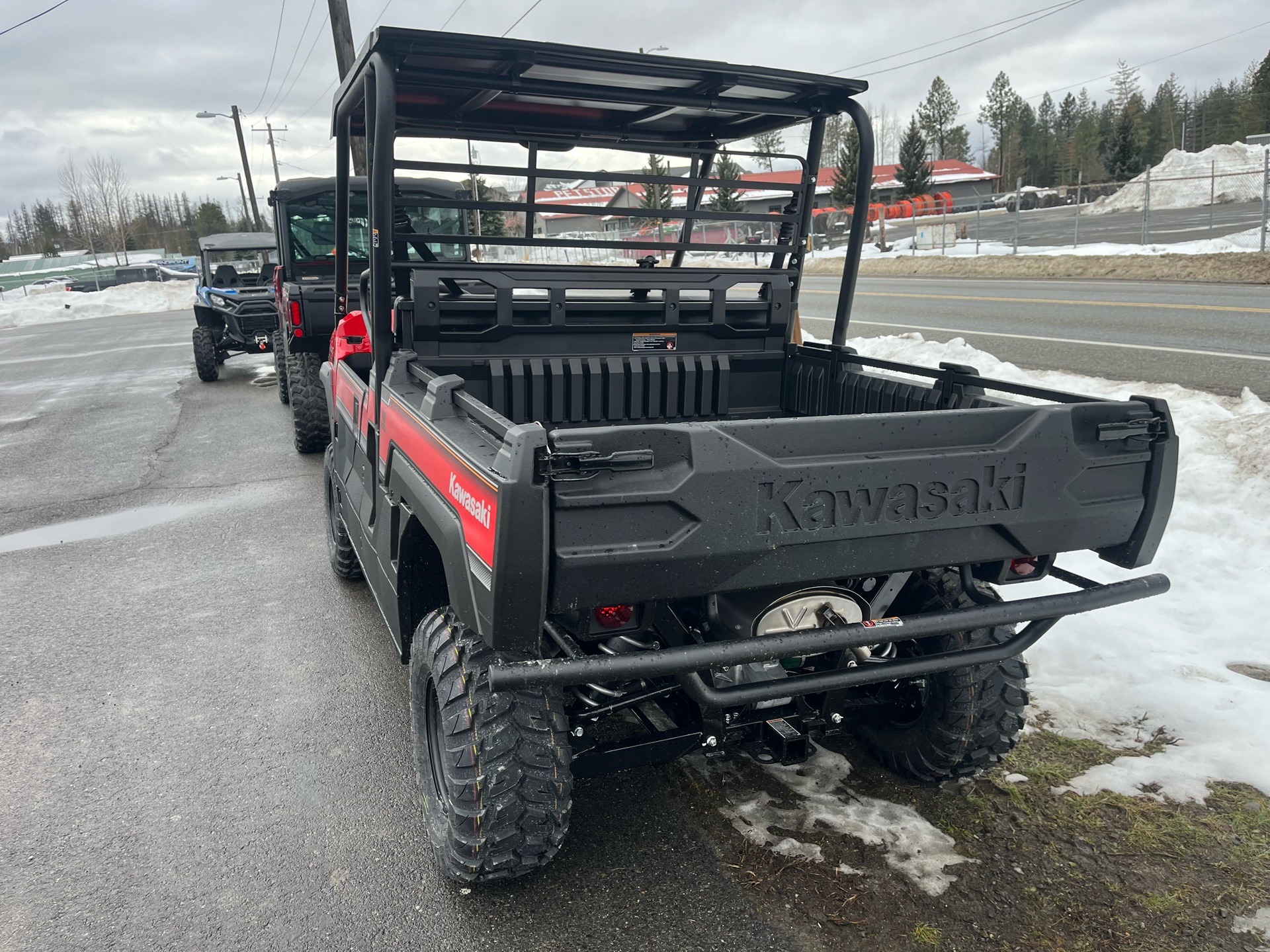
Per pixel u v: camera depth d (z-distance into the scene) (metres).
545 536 1.85
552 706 2.32
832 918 2.39
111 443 9.27
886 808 2.88
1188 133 95.31
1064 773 3.03
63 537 6.10
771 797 2.95
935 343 9.92
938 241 33.59
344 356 4.33
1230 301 13.13
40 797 3.07
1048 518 2.35
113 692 3.83
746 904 2.45
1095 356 9.38
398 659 4.09
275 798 3.03
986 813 2.84
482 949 2.32
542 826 2.30
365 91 3.14
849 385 3.57
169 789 3.09
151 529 6.21
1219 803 2.83
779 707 2.52
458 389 2.53
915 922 2.37
